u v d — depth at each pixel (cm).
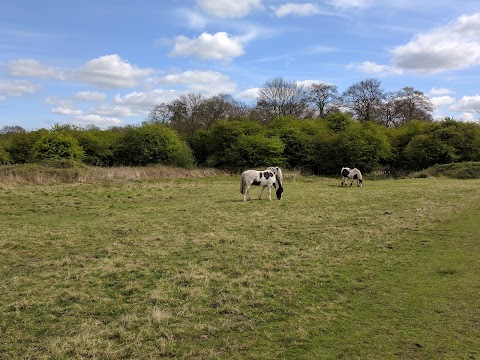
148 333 574
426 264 893
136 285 757
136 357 516
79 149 3606
